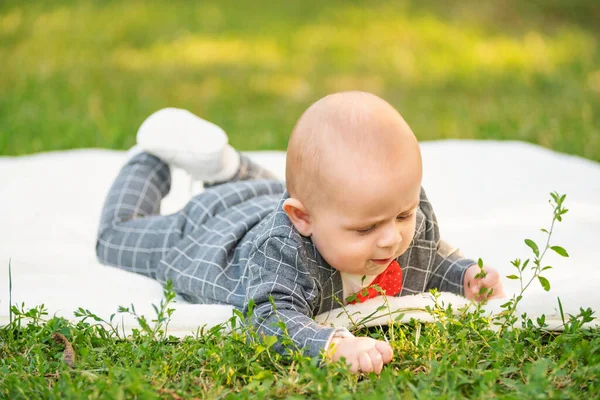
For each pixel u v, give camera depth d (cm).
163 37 698
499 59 629
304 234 205
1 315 217
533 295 220
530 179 321
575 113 476
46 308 220
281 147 428
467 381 175
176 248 246
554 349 195
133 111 493
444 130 457
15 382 179
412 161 194
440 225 286
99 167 343
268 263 206
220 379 184
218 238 236
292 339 194
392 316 213
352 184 189
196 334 207
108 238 263
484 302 214
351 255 198
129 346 197
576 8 797
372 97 201
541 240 268
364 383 179
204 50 661
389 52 656
